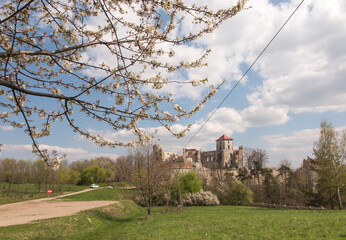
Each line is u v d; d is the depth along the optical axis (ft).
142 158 91.61
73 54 20.04
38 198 181.27
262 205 143.13
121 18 16.94
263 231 48.85
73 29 15.43
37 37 18.20
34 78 18.93
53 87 19.98
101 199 168.25
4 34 16.67
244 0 16.99
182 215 93.76
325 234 41.75
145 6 16.11
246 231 50.31
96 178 372.99
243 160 373.20
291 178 226.17
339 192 132.98
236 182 177.78
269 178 216.95
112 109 17.83
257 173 233.76
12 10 17.38
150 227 65.77
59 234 59.06
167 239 48.37
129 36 16.96
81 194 205.87
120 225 80.64
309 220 58.75
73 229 65.51
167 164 117.60
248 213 92.38
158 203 157.79
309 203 160.86
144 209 135.03
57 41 18.89
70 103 20.02
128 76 18.57
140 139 20.29
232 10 17.12
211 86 19.58
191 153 418.92
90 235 63.57
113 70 17.70
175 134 19.38
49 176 225.15
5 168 220.23
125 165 103.09
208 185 218.59
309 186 210.38
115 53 16.89
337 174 126.82
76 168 426.92
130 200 148.97
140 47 17.49
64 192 256.11
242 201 164.35
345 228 45.83
